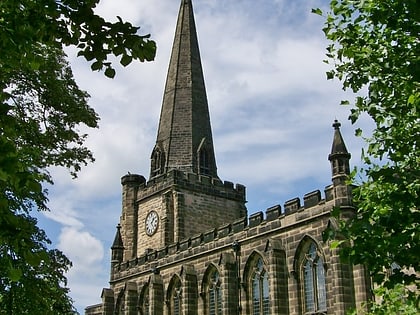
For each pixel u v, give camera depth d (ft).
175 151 268.62
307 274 163.22
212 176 268.82
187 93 281.74
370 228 47.98
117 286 246.88
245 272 182.70
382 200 55.36
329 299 151.64
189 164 264.31
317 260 160.15
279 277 166.50
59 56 114.11
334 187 154.92
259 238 179.32
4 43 36.91
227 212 261.24
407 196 48.06
